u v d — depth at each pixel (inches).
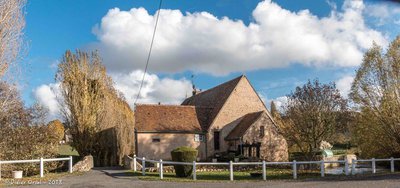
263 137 1545.3
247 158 1370.6
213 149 1611.7
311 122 1227.9
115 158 1498.5
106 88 1558.8
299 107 1245.7
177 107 1704.0
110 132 1512.1
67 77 1496.1
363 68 1154.0
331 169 1147.3
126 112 1685.5
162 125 1584.6
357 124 1184.8
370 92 1138.0
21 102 1156.5
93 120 1486.2
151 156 1528.1
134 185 746.8
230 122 1658.5
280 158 1544.0
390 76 1109.7
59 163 1155.3
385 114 1104.2
